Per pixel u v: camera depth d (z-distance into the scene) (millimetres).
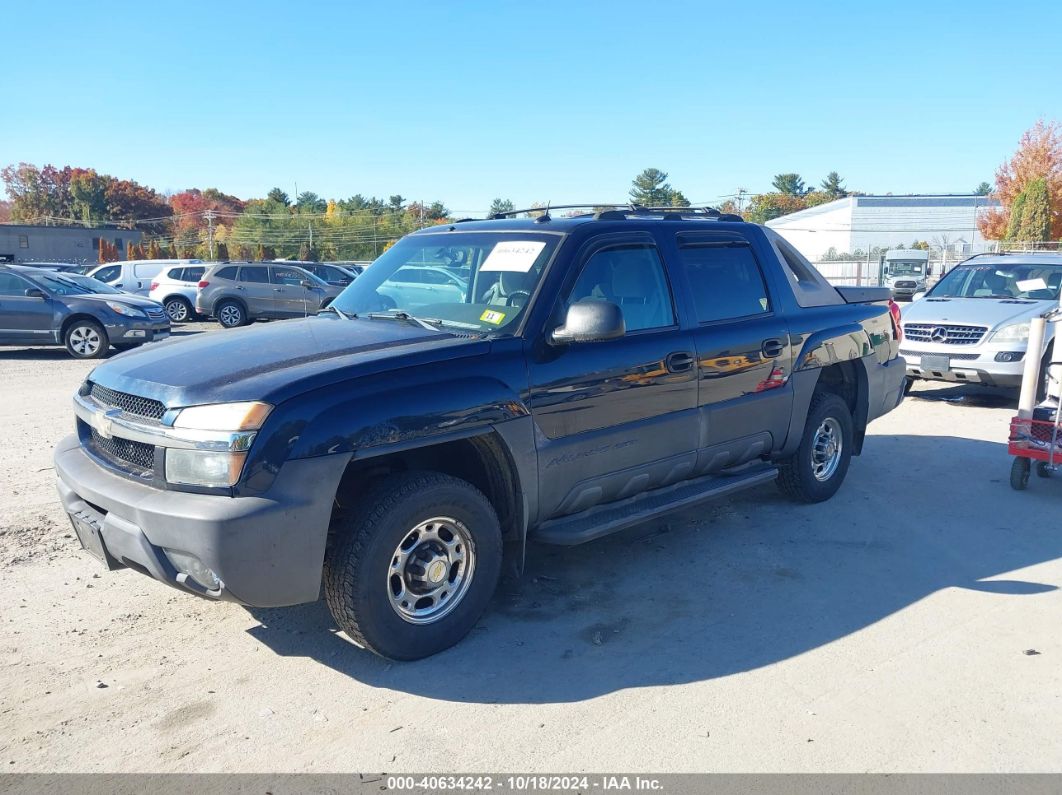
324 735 3252
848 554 5102
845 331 5906
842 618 4242
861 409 6320
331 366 3561
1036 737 3219
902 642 3980
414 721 3344
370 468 3889
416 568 3750
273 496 3289
